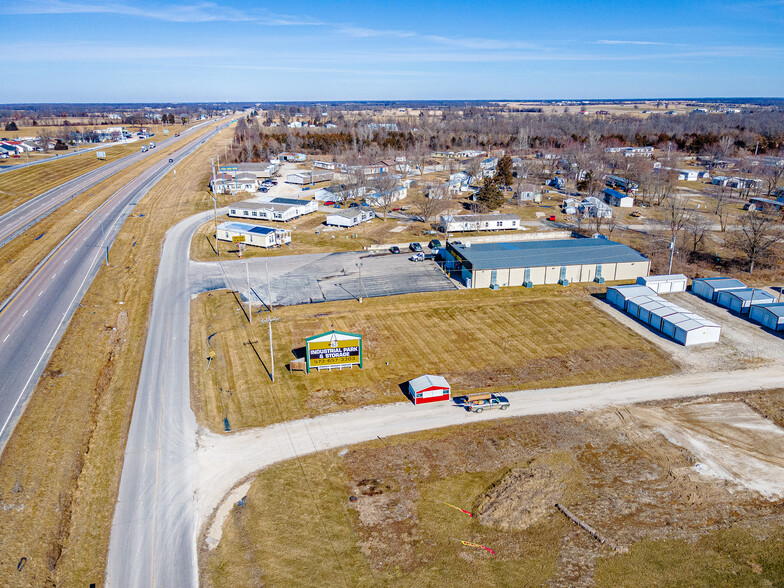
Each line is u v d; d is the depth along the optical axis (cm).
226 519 3509
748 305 6681
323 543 3319
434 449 4200
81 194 13150
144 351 5703
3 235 9625
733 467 4041
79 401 4809
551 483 3841
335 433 4384
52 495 3684
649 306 6531
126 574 3106
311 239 9756
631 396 4934
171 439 4303
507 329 6266
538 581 3064
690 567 3159
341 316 6569
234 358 5562
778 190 13050
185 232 10144
